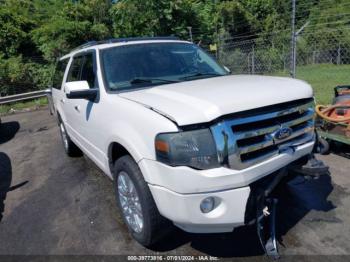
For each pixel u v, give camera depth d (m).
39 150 6.65
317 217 3.23
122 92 3.18
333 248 2.77
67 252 3.05
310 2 23.47
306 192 3.72
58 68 5.88
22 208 4.04
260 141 2.41
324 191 3.72
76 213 3.77
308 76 14.23
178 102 2.47
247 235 3.03
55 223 3.60
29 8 21.95
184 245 2.99
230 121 2.29
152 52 3.77
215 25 22.42
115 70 3.46
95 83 3.54
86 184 4.56
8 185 4.87
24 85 15.27
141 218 2.85
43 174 5.15
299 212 3.33
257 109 2.42
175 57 3.82
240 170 2.29
